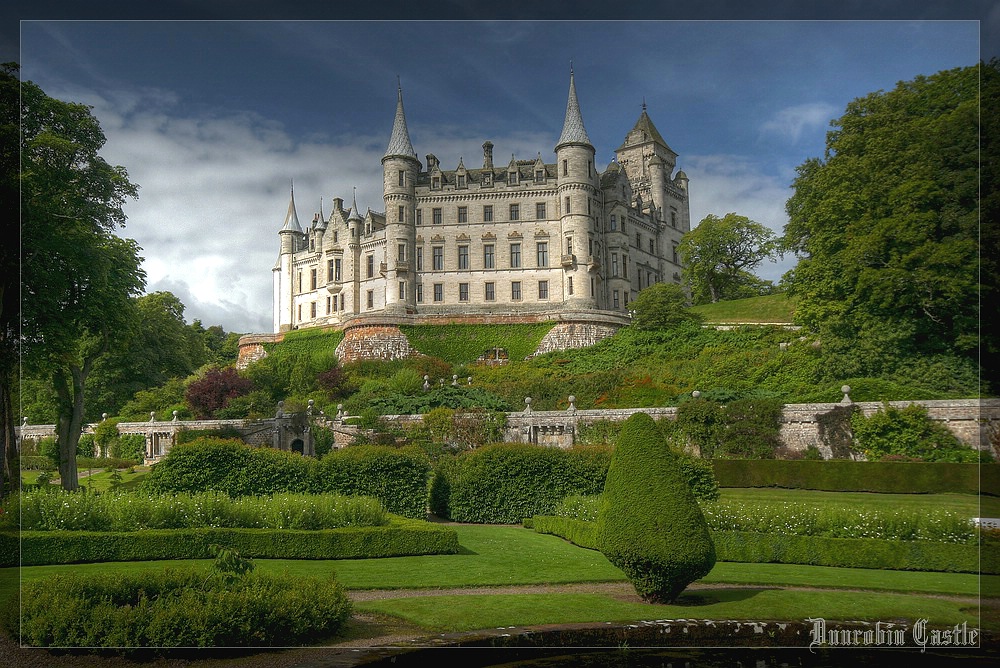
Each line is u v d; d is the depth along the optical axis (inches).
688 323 2596.0
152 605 513.0
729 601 656.4
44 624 484.1
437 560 842.2
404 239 3363.7
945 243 1635.1
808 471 1359.5
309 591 550.6
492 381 2450.8
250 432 1857.8
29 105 1196.5
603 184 3545.8
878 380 1664.6
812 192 2042.3
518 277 3334.2
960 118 1662.2
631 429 663.1
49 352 1310.3
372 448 1181.1
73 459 1445.6
